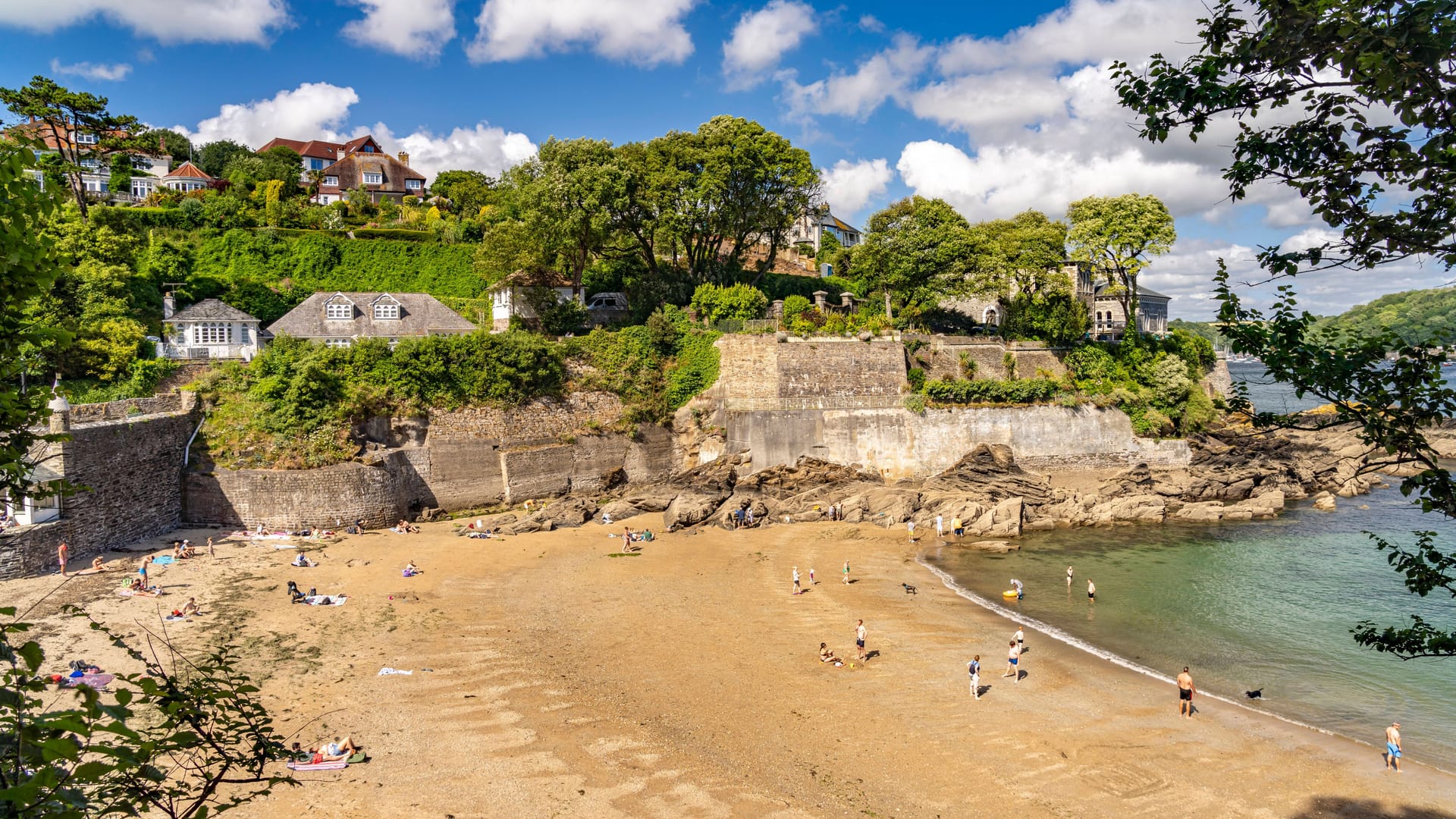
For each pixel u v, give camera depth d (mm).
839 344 74438
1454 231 10789
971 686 33156
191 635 35906
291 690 31125
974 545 57000
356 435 58906
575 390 69625
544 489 66188
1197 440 80375
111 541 47125
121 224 76062
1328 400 11773
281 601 40781
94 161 92688
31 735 7078
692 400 73812
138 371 57312
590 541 55938
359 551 50656
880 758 28031
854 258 87062
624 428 70750
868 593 46344
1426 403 10930
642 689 32844
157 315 69062
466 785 25234
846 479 69812
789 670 35219
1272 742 29688
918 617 42344
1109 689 34000
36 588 39562
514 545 54250
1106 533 60656
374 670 33406
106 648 33250
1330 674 35562
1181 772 27594
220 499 53438
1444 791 26641
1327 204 11672
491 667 34312
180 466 53469
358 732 28203
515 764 26562
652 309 78188
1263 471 72625
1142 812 25297
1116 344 84750
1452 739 30000
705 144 78188
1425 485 11070
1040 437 75062
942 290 82250
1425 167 10750
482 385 64312
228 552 48625
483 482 63469
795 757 27922
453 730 28656
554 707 30906
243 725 9164
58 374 54656
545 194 69438
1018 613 43188
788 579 48750
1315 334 12070
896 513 62625
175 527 52750
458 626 38844
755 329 73938
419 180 131625
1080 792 26266
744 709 31391
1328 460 77188
